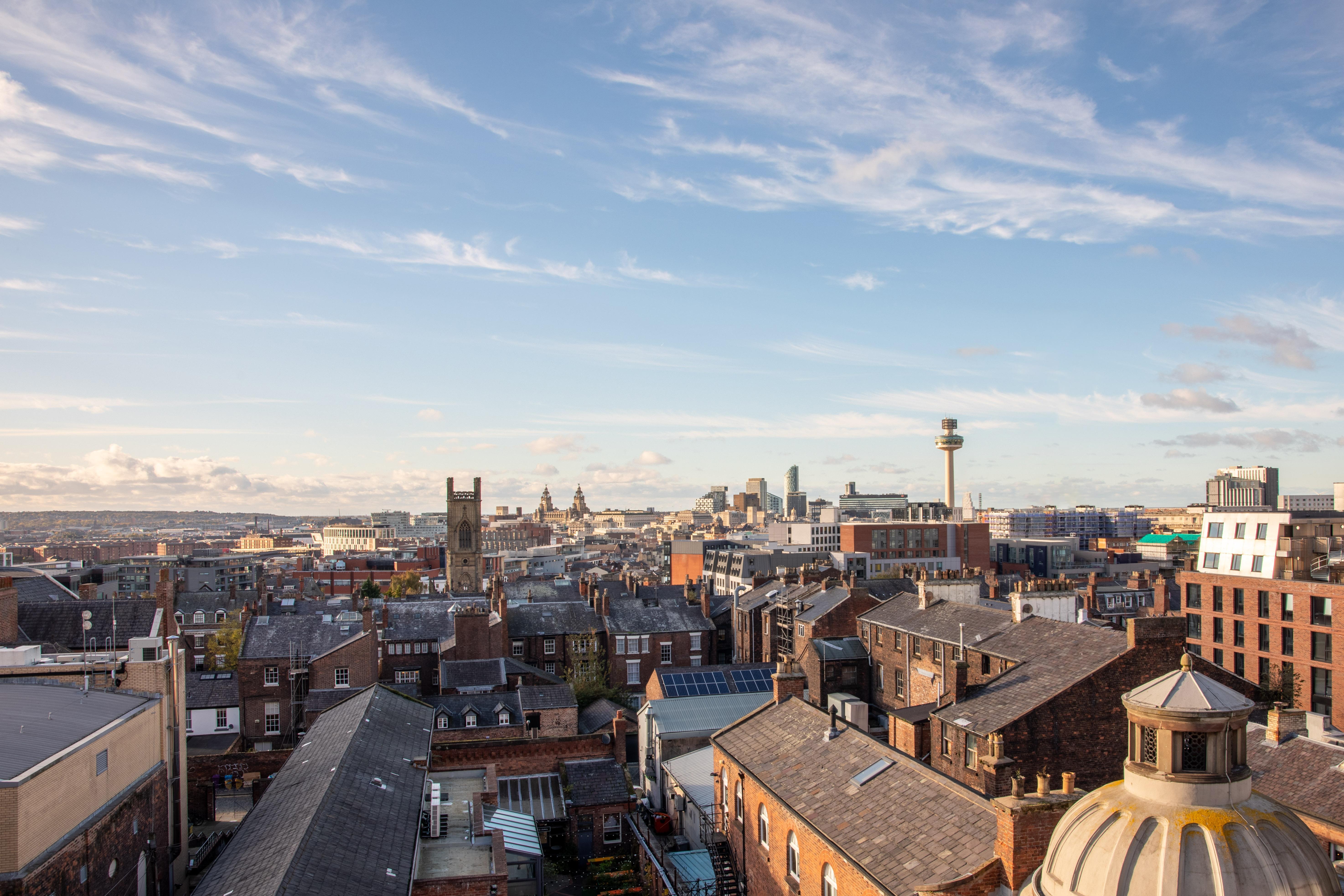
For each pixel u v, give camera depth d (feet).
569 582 482.69
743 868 147.84
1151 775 69.15
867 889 101.81
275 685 278.87
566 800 197.47
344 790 130.82
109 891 123.24
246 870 106.73
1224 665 317.63
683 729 219.41
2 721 120.37
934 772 115.34
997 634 202.39
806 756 140.67
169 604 287.28
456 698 251.80
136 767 136.98
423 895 124.88
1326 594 277.23
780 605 333.42
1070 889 68.74
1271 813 67.26
